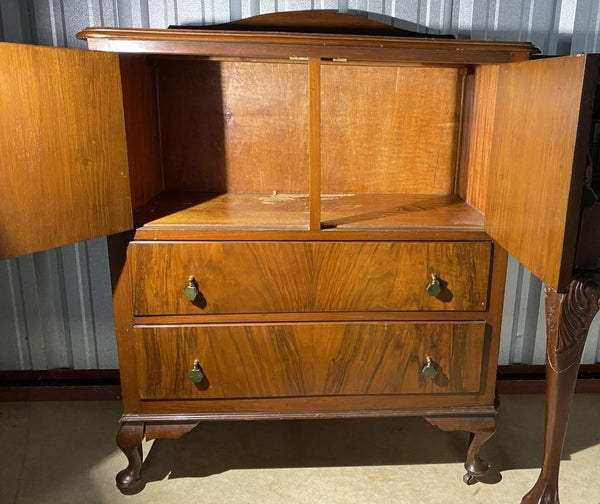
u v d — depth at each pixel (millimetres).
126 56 1267
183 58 1449
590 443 1598
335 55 1125
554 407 1118
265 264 1224
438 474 1464
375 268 1232
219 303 1243
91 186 1125
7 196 1017
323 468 1485
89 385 1795
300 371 1287
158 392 1291
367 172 1601
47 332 1794
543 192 940
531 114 991
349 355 1280
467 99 1483
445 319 1276
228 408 1313
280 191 1614
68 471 1471
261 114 1560
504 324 1829
